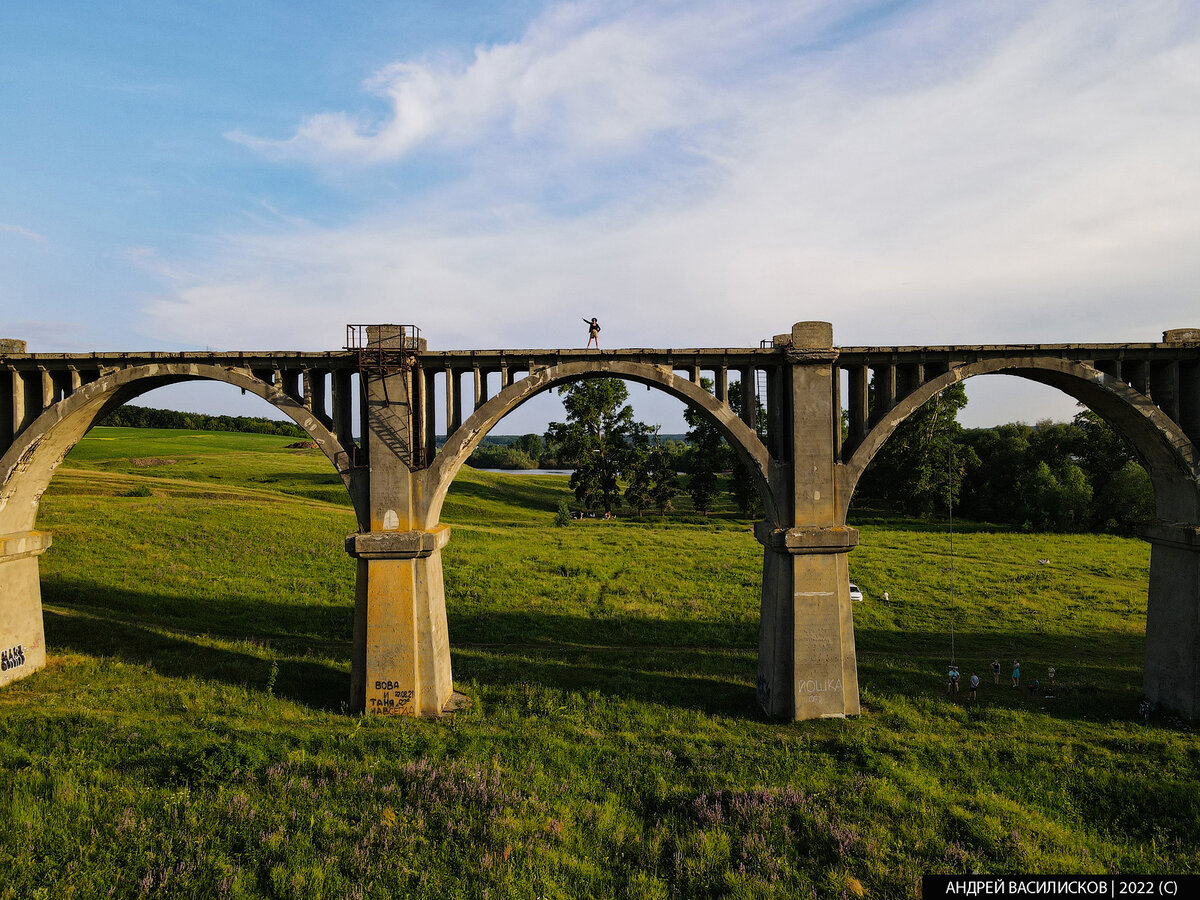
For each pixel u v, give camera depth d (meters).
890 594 31.42
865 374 17.58
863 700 18.44
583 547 40.44
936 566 36.91
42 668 18.30
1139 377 17.36
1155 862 11.44
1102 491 56.53
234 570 30.81
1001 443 70.12
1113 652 24.12
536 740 15.02
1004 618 28.22
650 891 10.12
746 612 28.14
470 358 17.11
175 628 23.06
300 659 20.28
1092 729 16.80
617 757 14.46
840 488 17.16
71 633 20.81
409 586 16.55
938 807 12.66
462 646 23.62
